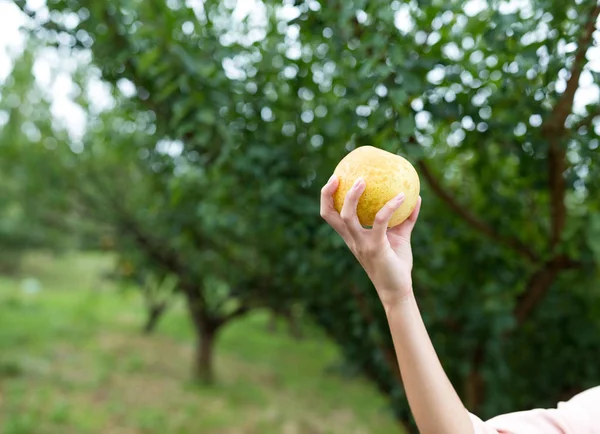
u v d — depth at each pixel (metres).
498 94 2.14
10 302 15.49
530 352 3.45
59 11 2.48
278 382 10.79
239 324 17.08
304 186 2.64
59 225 9.17
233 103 2.52
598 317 3.24
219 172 2.72
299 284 3.63
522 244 2.72
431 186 2.53
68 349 11.08
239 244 4.31
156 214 5.34
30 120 7.73
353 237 1.06
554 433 1.14
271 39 2.48
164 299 13.70
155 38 2.37
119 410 7.85
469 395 3.06
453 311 3.00
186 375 10.42
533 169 2.39
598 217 2.19
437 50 2.13
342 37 2.07
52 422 6.97
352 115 2.17
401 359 1.07
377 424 8.52
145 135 3.71
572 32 1.89
